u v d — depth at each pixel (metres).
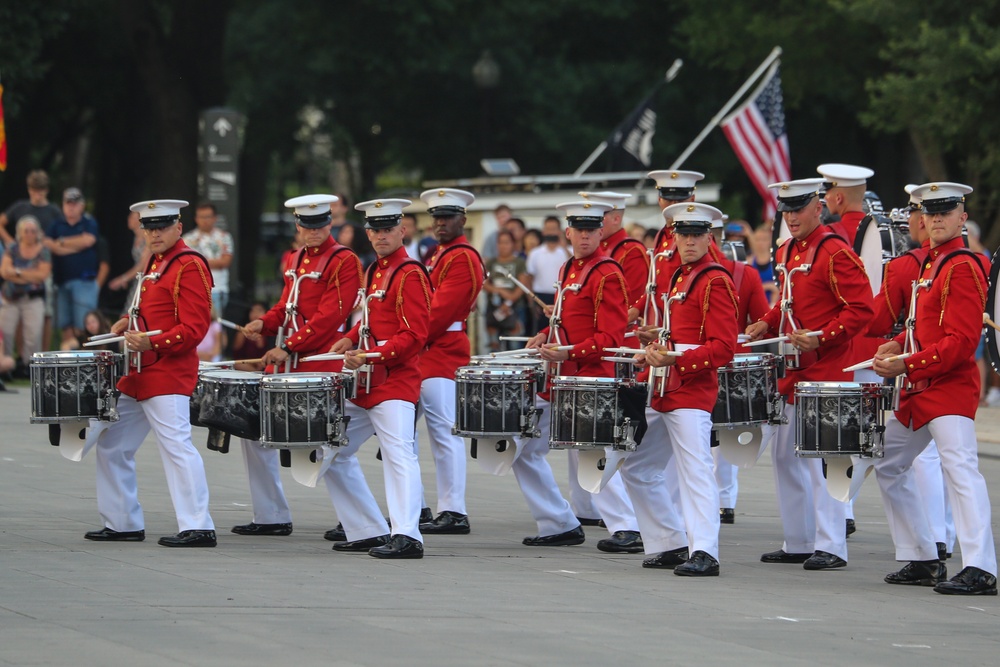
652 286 33.91
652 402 31.02
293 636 23.91
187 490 32.78
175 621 24.80
